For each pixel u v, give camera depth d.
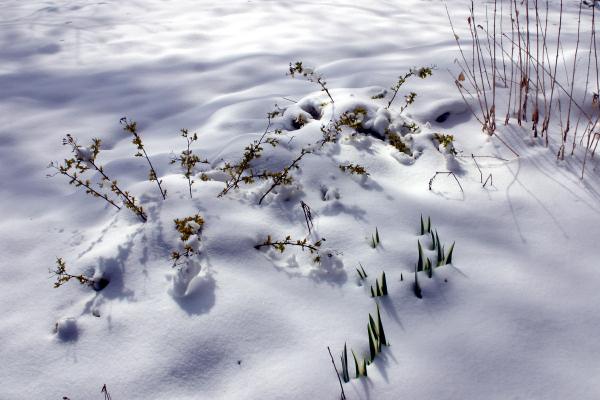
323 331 1.74
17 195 2.67
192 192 2.33
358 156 2.64
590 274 1.92
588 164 2.48
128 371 1.67
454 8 6.14
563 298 1.82
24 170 2.93
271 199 2.36
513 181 2.45
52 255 2.18
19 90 4.07
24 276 2.09
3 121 3.54
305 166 2.56
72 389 1.64
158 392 1.61
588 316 1.75
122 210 2.31
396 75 3.60
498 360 1.62
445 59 3.86
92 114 3.61
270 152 2.66
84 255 2.12
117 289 1.96
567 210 2.23
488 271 1.95
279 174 2.37
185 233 2.00
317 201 2.38
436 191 2.43
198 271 1.96
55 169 2.91
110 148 3.21
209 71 4.27
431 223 2.23
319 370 1.61
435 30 5.10
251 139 2.80
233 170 2.55
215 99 3.67
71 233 2.30
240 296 1.86
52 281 2.04
